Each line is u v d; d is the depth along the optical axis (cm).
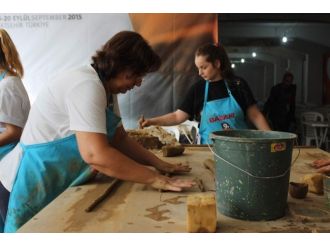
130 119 404
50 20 390
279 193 103
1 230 168
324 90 670
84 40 393
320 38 641
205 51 230
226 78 239
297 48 669
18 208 150
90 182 145
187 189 133
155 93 398
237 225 100
